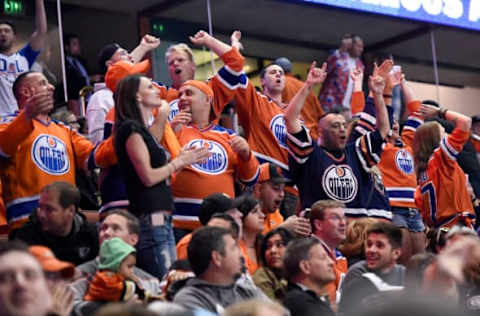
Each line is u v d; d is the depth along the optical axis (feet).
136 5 47.24
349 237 31.89
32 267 17.21
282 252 27.96
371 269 28.32
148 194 26.73
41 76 31.27
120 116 27.35
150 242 26.76
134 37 47.32
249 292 24.52
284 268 25.72
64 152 31.24
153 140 27.04
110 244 23.98
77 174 33.88
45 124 31.14
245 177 32.07
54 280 20.71
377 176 35.83
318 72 34.30
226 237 24.13
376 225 28.55
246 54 51.93
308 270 25.34
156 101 27.66
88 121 34.55
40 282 17.25
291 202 36.17
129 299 23.43
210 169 31.50
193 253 24.03
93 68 45.52
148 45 35.83
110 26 46.50
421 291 13.25
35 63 41.65
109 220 25.27
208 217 28.55
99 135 34.04
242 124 37.11
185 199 30.96
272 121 36.91
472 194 42.68
